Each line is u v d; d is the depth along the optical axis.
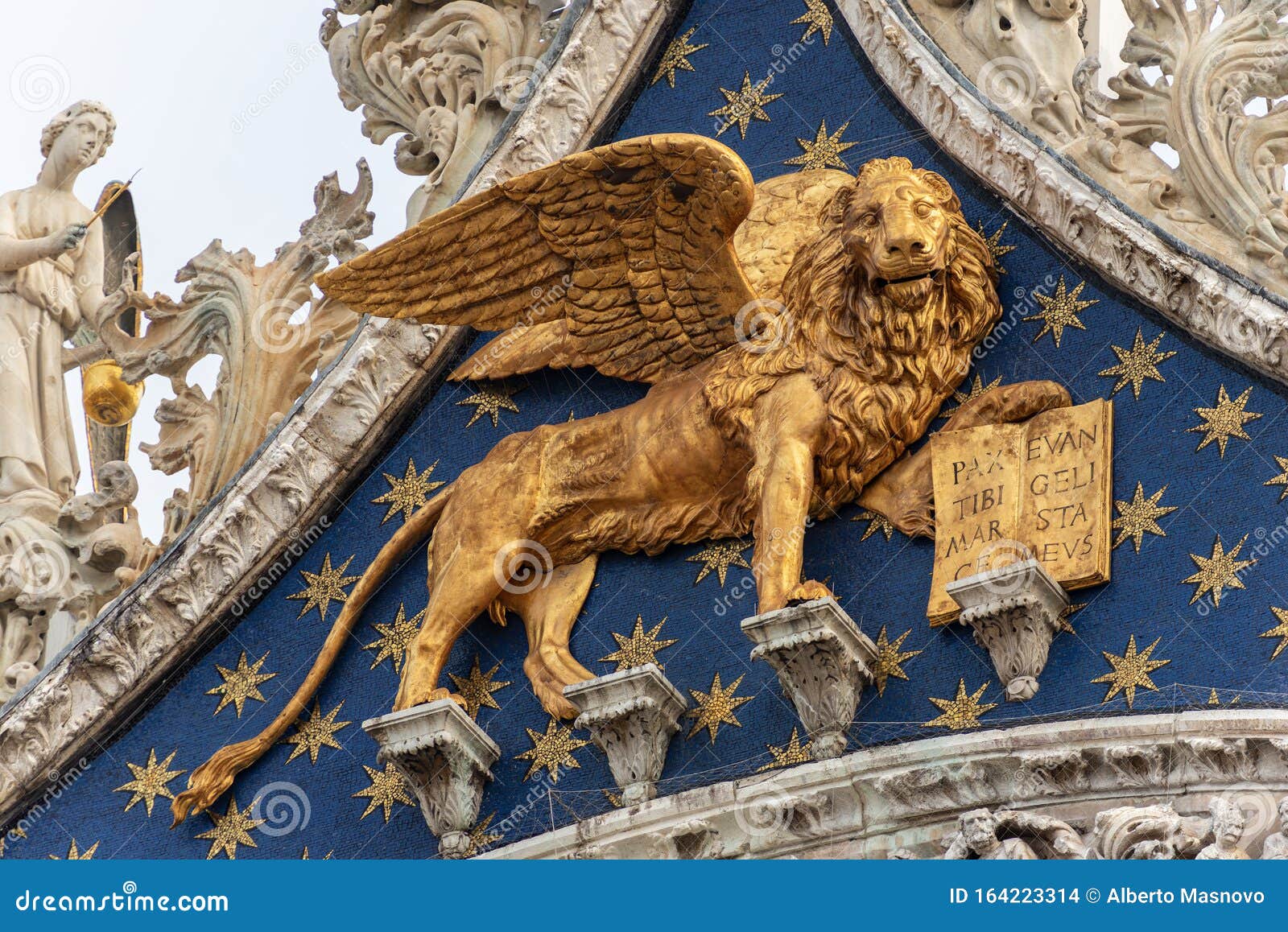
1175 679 15.30
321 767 17.36
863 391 16.47
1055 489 16.05
